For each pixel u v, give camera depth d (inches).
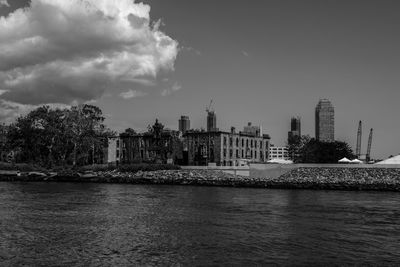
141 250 1386.6
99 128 6653.5
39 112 6707.7
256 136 6993.1
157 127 6574.8
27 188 4087.1
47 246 1440.7
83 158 6707.7
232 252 1357.0
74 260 1273.4
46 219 1984.5
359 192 3750.0
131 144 6934.1
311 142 7711.6
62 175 5457.7
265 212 2198.6
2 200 2827.3
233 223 1856.5
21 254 1339.8
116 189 3993.6
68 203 2645.2
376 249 1390.3
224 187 4387.3
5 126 7401.6
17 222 1899.6
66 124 6451.8
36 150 6786.4
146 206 2480.3
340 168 4731.8
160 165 5565.9
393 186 3909.9
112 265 1226.0
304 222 1876.2
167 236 1588.3
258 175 4906.5
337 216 2055.9
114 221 1925.4
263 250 1379.2
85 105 6584.6
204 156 6348.4
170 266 1215.6
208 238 1551.4
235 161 6461.6
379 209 2341.3
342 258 1290.6
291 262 1250.0
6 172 5920.3
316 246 1428.4
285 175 4790.8
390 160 5083.7
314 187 4163.4
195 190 3892.7
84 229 1732.3
